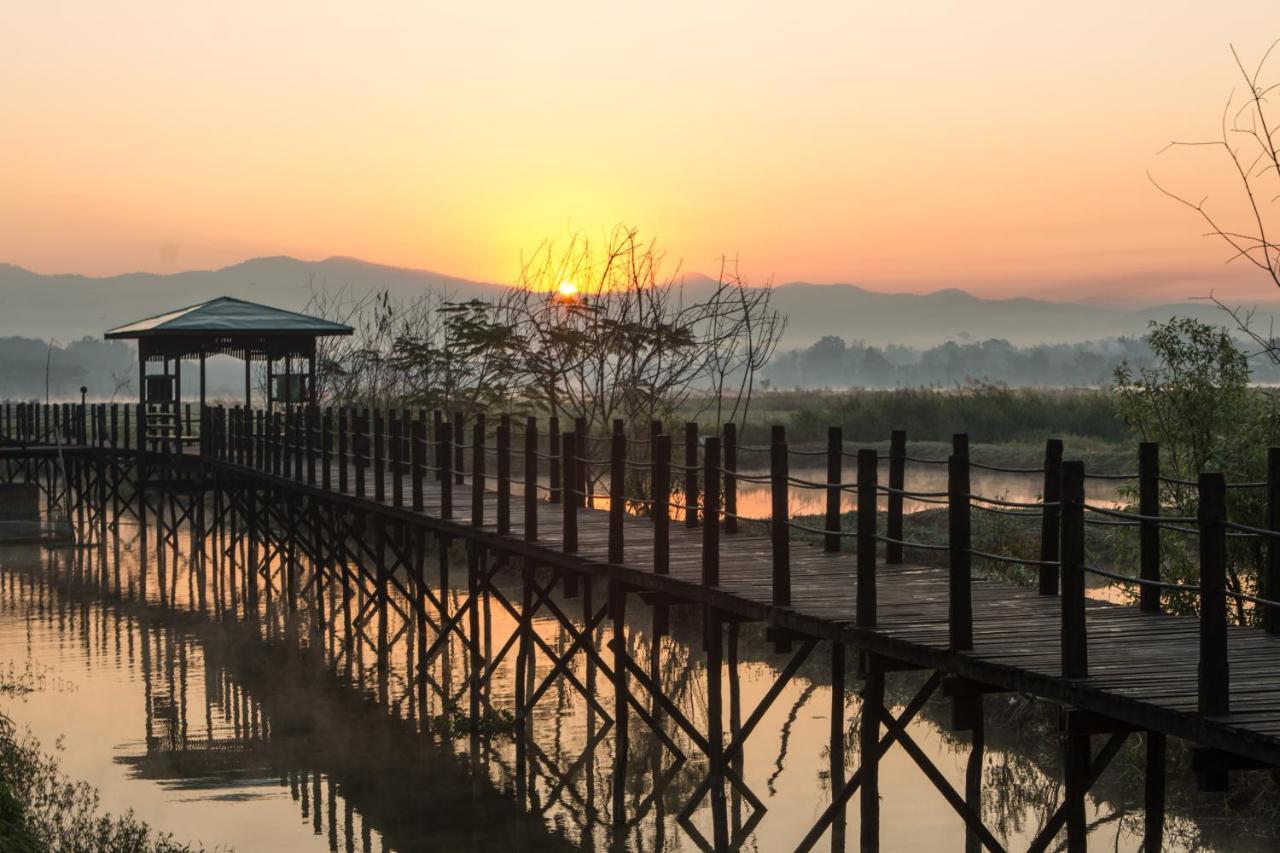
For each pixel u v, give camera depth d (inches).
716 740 450.0
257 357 1237.1
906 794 500.7
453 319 1164.5
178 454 1231.5
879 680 368.8
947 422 1966.0
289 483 937.5
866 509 362.6
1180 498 527.5
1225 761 266.5
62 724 641.0
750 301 1050.7
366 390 1416.1
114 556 1225.4
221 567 1143.6
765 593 425.4
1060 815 340.2
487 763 570.9
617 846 469.4
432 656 713.0
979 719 335.9
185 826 497.4
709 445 444.5
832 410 2239.2
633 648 753.0
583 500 745.0
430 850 468.8
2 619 916.0
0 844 410.9
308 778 554.6
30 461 1701.5
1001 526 796.0
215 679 733.3
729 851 454.3
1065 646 298.0
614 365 1094.4
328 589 1005.2
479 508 638.5
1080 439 1772.9
